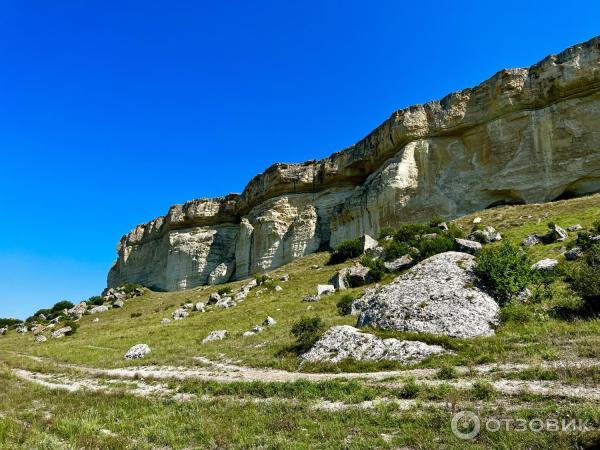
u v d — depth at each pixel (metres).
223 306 46.62
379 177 64.88
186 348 26.78
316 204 80.12
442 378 11.88
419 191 59.75
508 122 54.81
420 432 8.46
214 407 12.35
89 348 34.56
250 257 84.56
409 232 46.25
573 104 50.59
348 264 50.88
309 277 50.72
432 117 61.97
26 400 16.28
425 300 17.98
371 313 19.30
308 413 10.66
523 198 51.72
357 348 16.45
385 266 38.22
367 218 65.00
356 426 9.38
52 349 36.84
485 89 57.62
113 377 20.67
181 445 9.65
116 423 11.85
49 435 11.16
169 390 16.22
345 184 78.25
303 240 76.56
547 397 9.30
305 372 16.25
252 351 21.92
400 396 10.99
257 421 10.53
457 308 17.11
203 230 100.69
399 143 64.50
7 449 9.91
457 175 58.31
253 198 90.75
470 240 37.59
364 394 11.40
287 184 84.31
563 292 19.23
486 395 9.92
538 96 53.19
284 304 37.16
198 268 95.81
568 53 52.00
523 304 18.36
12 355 35.31
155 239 114.31
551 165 50.69
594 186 48.34
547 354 12.20
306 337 20.41
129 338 36.31
